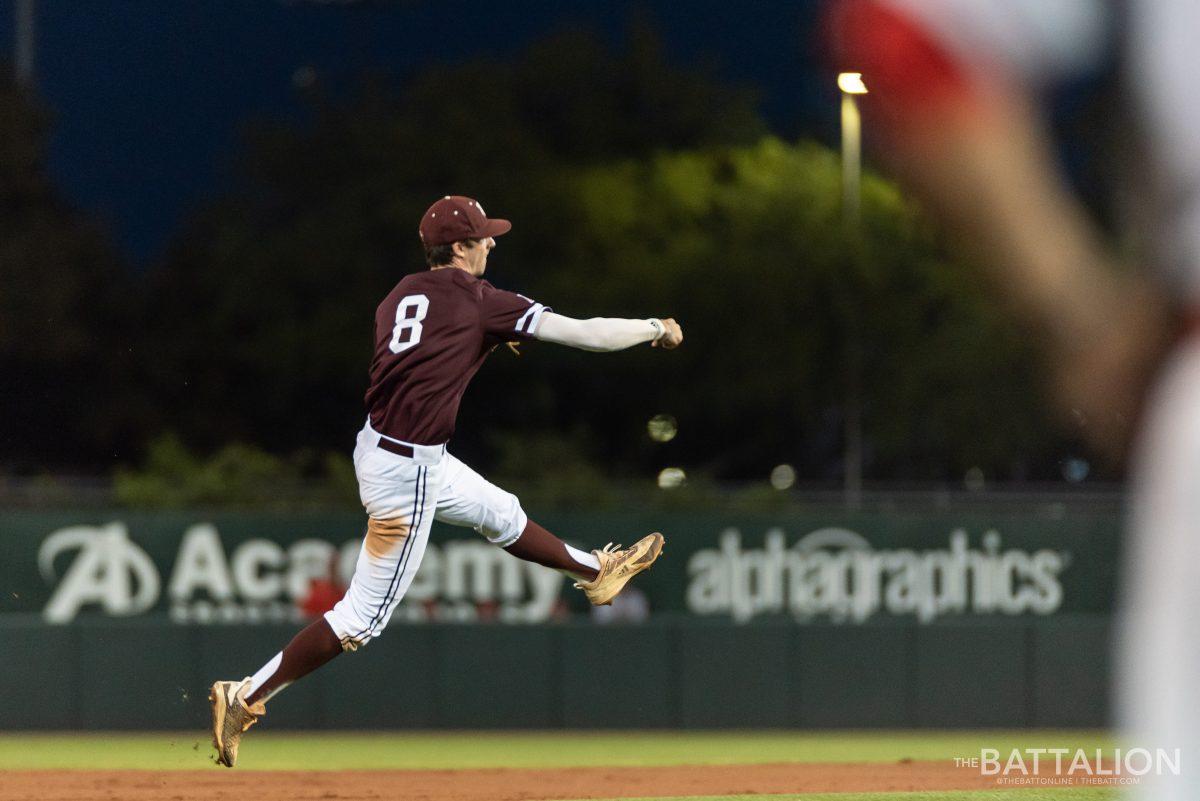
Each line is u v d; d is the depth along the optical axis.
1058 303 2.50
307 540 54.03
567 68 106.69
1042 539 54.91
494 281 100.19
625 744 49.56
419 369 18.36
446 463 19.09
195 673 51.16
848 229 86.81
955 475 83.31
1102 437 2.62
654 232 98.75
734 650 52.47
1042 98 2.50
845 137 86.62
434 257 19.08
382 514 18.73
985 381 80.69
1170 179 2.49
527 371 94.00
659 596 54.84
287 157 105.50
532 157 102.06
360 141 102.88
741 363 91.31
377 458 18.62
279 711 51.41
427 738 51.03
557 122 107.44
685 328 92.31
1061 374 2.55
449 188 100.12
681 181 98.25
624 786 34.59
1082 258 2.49
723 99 106.94
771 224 92.81
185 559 53.72
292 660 19.12
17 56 92.62
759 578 54.88
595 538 55.16
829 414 90.56
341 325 96.25
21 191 92.12
